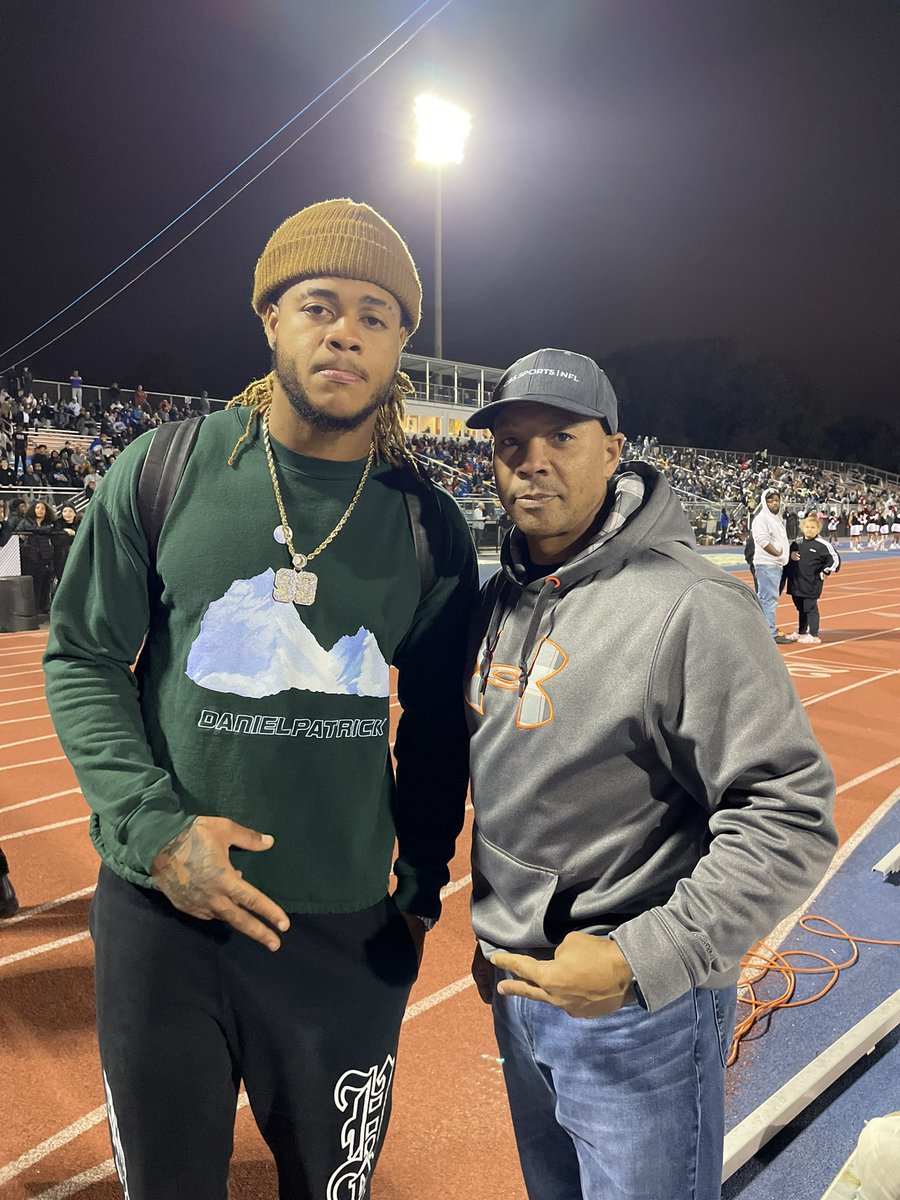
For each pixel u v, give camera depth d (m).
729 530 28.61
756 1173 2.25
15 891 3.90
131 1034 1.31
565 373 1.37
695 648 1.24
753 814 1.19
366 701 1.41
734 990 1.39
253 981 1.32
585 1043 1.33
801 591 11.56
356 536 1.43
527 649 1.38
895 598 18.14
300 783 1.35
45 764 6.04
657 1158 1.30
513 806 1.37
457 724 1.59
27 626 12.54
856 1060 2.68
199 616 1.35
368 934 1.43
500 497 1.46
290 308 1.37
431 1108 2.53
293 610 1.36
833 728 7.07
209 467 1.40
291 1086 1.37
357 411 1.35
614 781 1.30
